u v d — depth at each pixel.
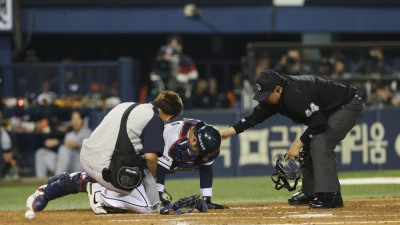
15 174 52.00
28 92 53.75
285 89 26.92
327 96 27.50
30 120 53.25
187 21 66.25
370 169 52.28
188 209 26.39
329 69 52.00
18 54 63.91
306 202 29.47
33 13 64.75
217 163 50.97
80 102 53.16
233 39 76.19
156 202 26.53
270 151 51.47
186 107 52.78
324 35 67.88
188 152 26.67
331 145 27.61
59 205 33.50
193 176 50.66
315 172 27.58
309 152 28.45
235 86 61.25
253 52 52.06
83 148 26.19
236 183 45.38
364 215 25.44
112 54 74.44
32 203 27.81
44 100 53.06
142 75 74.25
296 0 66.50
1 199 38.56
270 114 28.88
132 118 25.52
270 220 24.16
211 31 66.44
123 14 65.69
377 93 53.44
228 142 51.09
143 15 65.88
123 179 25.41
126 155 25.48
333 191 27.59
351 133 51.94
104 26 65.62
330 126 27.50
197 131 26.12
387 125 52.56
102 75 53.41
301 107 26.86
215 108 60.59
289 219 24.41
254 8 66.44
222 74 73.00
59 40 73.19
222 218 24.77
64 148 51.97
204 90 60.66
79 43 73.56
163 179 27.11
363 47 53.03
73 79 53.66
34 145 52.88
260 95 26.91
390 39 75.38
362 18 67.38
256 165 51.31
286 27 66.69
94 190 26.77
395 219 24.34
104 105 52.97
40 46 72.88
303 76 27.61
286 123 51.56
